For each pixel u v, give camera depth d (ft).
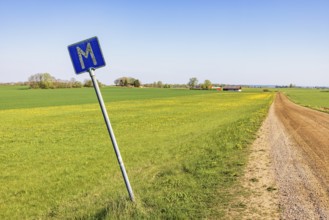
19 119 114.32
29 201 28.14
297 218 20.40
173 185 28.32
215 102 219.82
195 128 77.82
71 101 241.14
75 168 40.19
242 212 21.49
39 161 44.98
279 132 64.23
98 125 90.63
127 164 41.14
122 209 20.58
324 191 26.17
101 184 32.40
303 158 39.47
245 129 68.28
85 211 22.94
